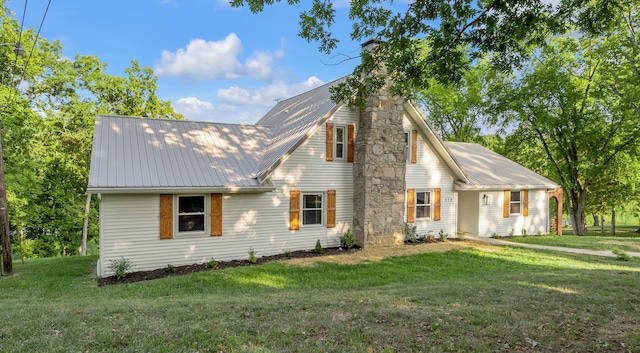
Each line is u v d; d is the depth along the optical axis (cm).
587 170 2303
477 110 3133
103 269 1071
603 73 2167
